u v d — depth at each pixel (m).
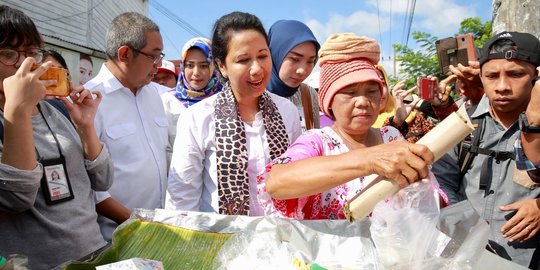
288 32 2.59
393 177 1.02
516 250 1.90
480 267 1.18
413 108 2.91
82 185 1.78
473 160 2.09
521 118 1.79
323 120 2.78
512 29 2.92
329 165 1.13
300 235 1.28
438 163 2.15
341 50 1.46
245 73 1.82
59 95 1.67
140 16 2.40
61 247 1.62
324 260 1.20
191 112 1.96
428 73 6.48
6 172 1.39
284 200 1.41
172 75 4.64
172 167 1.96
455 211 1.21
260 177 1.46
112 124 2.28
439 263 1.10
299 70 2.56
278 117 2.01
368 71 1.42
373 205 1.06
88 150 1.82
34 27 1.59
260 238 1.22
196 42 3.27
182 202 1.92
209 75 3.31
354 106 1.44
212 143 1.92
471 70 2.37
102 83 2.35
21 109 1.40
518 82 1.94
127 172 2.26
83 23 9.73
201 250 1.23
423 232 1.09
